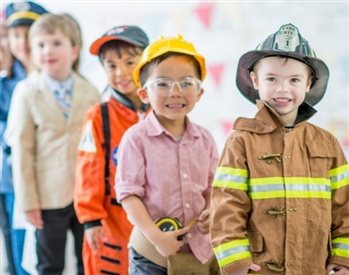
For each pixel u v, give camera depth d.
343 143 3.24
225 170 1.70
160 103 1.95
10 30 3.35
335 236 1.71
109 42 2.42
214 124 3.47
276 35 1.72
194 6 3.55
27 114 2.78
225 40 3.49
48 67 2.83
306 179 1.67
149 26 3.61
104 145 2.34
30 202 2.73
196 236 1.92
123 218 2.31
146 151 1.94
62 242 2.76
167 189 1.92
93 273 2.32
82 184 2.31
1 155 3.15
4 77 3.37
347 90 3.27
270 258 1.62
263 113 1.72
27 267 3.10
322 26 3.32
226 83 3.47
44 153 2.77
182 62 1.96
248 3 3.44
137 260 1.93
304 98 1.81
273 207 1.65
